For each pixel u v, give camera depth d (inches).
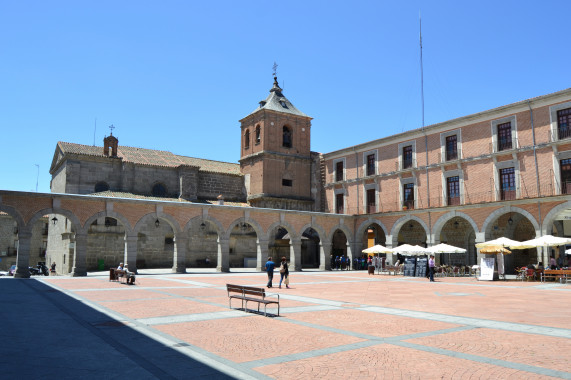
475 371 263.3
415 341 346.6
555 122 1197.1
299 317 467.2
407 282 1018.1
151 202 1268.5
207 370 265.9
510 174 1296.8
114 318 453.1
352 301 618.5
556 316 475.2
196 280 1007.0
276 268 1745.8
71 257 1534.2
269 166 1914.4
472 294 725.3
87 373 257.1
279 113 1977.1
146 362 283.0
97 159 1648.6
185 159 1978.3
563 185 1170.0
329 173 1927.9
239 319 451.8
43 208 1113.4
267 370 267.0
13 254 2202.3
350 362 284.4
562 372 259.8
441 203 1460.4
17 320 438.9
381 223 1620.3
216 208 1392.7
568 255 1321.4
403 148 1619.1
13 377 247.1
